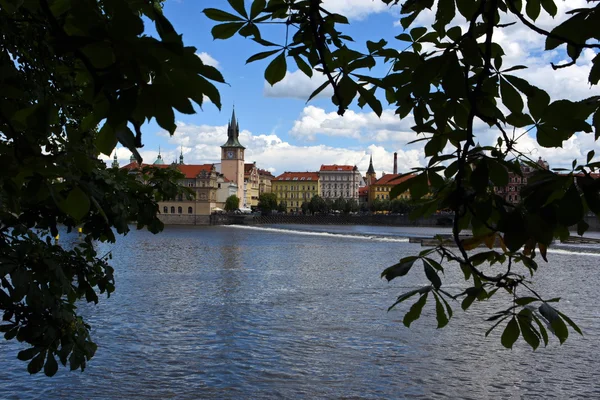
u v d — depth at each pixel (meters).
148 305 28.78
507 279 2.59
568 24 1.83
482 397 15.86
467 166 2.17
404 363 18.86
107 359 18.94
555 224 1.88
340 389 16.42
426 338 21.95
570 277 41.56
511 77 2.01
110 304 28.72
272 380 17.17
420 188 2.36
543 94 1.98
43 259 4.71
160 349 20.36
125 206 5.53
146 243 82.31
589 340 21.56
